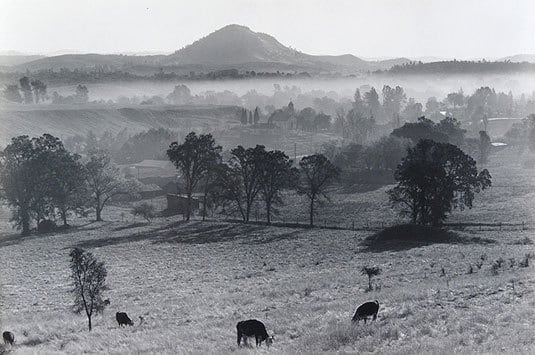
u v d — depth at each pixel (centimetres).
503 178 16700
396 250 8225
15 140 13000
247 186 12731
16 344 3997
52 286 6850
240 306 4644
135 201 16900
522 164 19525
